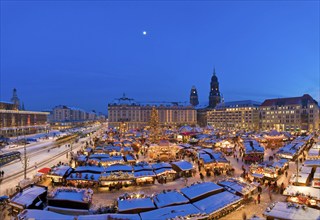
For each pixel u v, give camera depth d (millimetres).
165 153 66938
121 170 45438
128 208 28391
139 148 80625
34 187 34188
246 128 199000
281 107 180875
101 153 64500
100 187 42125
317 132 152375
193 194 31469
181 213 27141
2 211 31391
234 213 31266
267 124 189125
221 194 32250
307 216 25172
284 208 26781
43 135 143375
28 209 27359
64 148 88750
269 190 38031
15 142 101750
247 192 33812
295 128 172250
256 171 46406
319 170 42219
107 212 30062
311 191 33094
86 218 25266
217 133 119188
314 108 168000
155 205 29625
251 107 197750
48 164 60500
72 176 42031
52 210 30250
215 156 55906
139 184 43875
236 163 61438
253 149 64562
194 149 71000
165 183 44750
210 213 27891
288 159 57125
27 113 153000
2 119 126438
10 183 43969
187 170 48469
